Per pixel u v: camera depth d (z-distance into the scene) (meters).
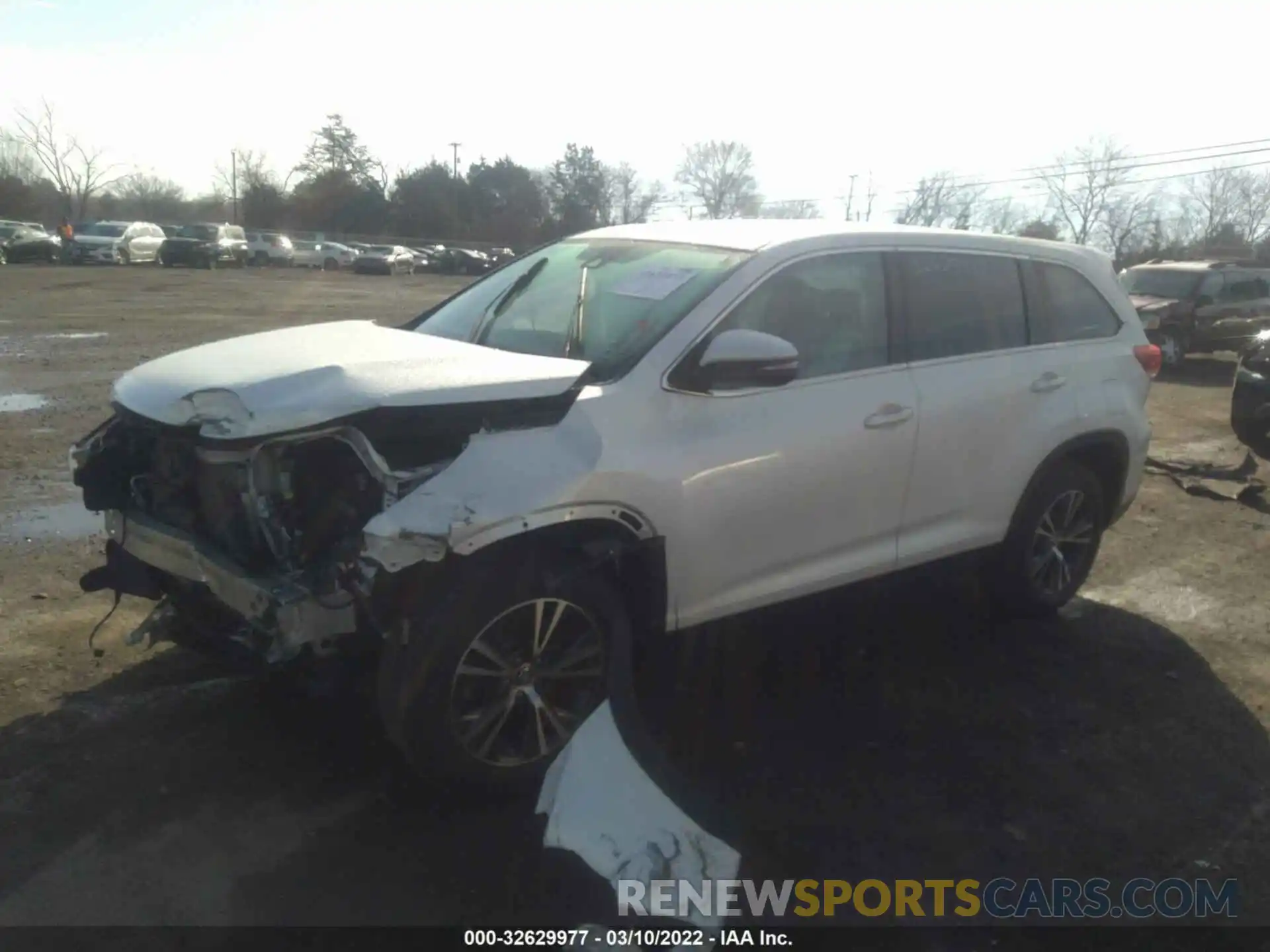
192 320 20.30
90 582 4.25
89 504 4.14
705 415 3.96
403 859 3.43
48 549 6.14
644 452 3.77
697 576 4.02
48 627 5.03
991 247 5.19
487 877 3.36
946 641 5.31
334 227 78.38
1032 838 3.68
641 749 4.02
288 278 39.22
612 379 3.85
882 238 4.74
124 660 4.72
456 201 79.31
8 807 3.61
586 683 3.87
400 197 78.94
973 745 4.28
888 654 5.12
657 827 3.62
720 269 4.24
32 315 20.08
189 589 3.92
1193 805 3.93
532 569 3.59
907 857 3.55
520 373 3.67
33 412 10.15
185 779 3.82
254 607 3.42
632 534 3.78
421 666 3.44
